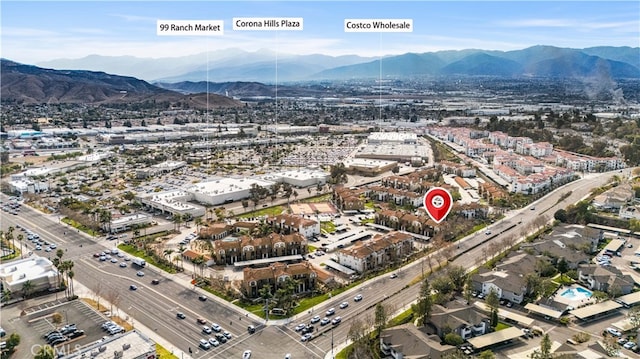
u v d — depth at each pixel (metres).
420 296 179.38
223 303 191.50
